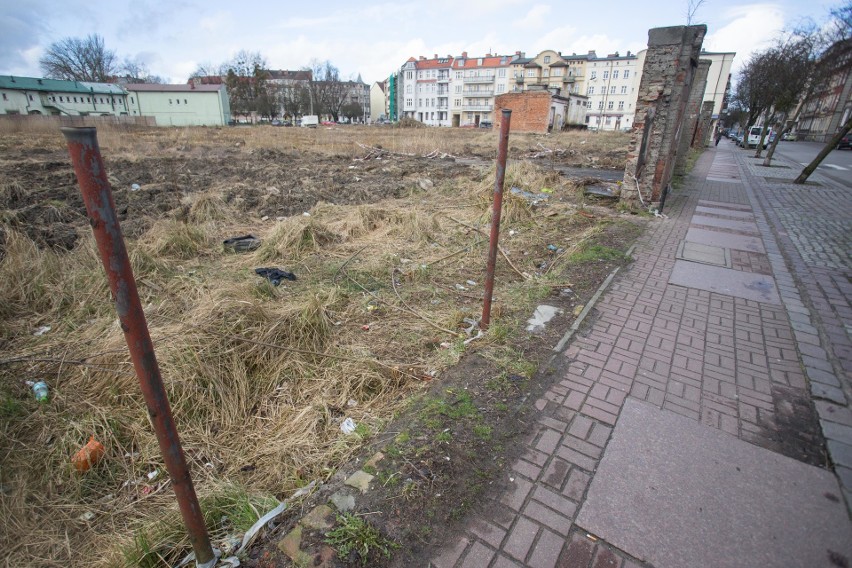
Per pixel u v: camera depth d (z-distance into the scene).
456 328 4.21
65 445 2.70
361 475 2.38
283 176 13.26
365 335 4.11
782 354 3.70
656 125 8.74
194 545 1.87
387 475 2.38
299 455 2.74
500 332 3.93
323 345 3.84
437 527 2.09
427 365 3.59
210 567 1.91
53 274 4.99
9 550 2.15
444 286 5.32
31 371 3.40
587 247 6.55
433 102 95.44
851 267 5.88
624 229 7.68
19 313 4.42
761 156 25.27
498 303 4.64
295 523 2.13
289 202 9.57
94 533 2.27
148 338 1.53
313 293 4.76
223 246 6.61
